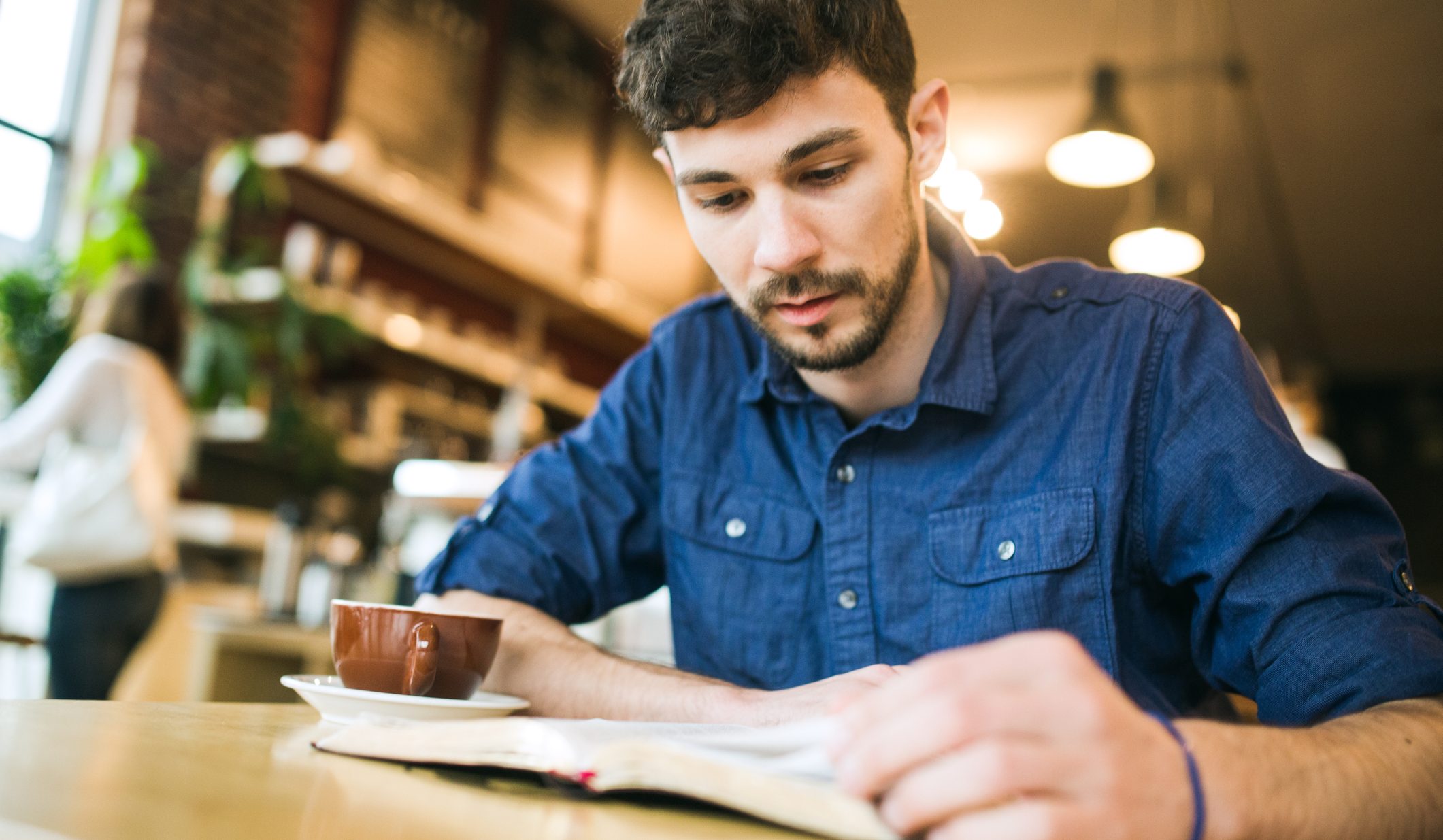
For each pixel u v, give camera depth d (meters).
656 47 0.92
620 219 5.51
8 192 3.83
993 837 0.45
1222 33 4.86
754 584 1.13
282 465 4.14
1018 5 4.71
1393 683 0.76
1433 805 0.62
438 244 4.52
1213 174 6.18
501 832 0.49
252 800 0.51
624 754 0.55
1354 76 5.16
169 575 2.72
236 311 3.93
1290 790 0.54
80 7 4.00
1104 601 0.98
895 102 0.96
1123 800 0.47
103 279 3.50
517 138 4.88
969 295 1.08
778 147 0.91
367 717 0.73
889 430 1.07
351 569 2.71
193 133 4.03
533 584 1.14
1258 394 0.96
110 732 0.67
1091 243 6.97
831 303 0.97
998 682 0.47
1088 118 3.84
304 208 4.32
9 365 3.43
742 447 1.18
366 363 4.60
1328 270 7.52
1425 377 9.97
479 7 4.72
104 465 2.57
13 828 0.41
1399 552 0.89
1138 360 1.01
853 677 0.81
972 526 1.04
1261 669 0.86
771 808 0.50
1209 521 0.93
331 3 4.34
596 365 6.03
